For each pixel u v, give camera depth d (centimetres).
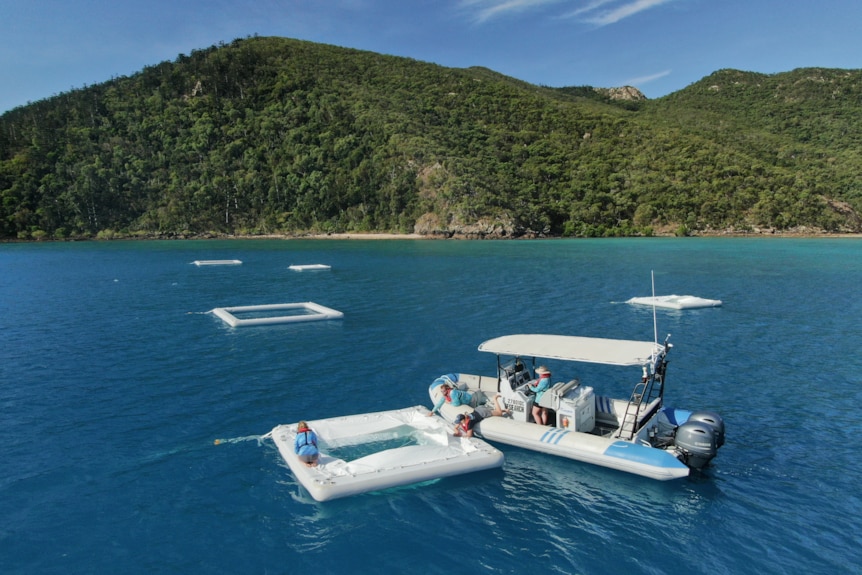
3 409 1580
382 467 1141
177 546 948
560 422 1319
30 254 7806
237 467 1229
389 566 900
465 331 2594
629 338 2475
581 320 2856
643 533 989
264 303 3419
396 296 3669
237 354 2184
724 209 12875
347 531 994
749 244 9550
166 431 1426
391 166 13512
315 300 3516
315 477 1104
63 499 1095
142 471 1210
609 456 1188
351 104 16275
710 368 1998
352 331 2595
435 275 4900
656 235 12669
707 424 1198
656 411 1345
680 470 1130
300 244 10081
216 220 13300
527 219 12225
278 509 1062
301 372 1945
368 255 7306
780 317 2952
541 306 3262
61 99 16812
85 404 1622
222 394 1709
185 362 2072
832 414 1548
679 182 13662
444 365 2034
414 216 12500
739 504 1083
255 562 909
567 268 5509
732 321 2844
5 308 3253
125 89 16888
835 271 5162
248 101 16450
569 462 1245
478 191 12312
